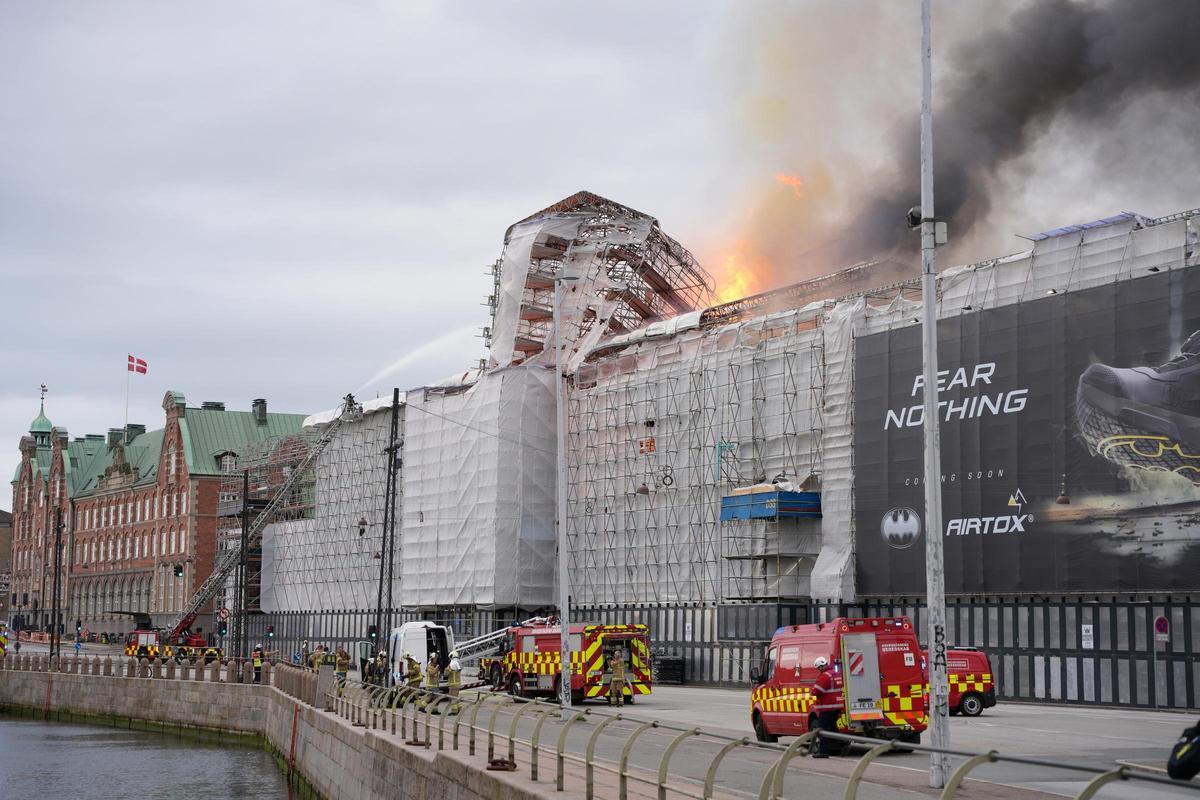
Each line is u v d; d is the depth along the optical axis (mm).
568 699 41156
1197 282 50688
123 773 53531
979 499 58438
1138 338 52562
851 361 67188
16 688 90562
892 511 62844
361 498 111625
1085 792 9344
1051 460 55562
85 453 180125
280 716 58156
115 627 158375
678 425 79500
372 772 32875
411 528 99938
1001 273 60938
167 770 54469
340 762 38375
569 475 89438
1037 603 56062
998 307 58594
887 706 28406
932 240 22469
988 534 57875
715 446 76062
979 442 58688
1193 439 50281
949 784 10773
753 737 31141
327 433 116000
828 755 27594
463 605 93125
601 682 51062
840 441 67438
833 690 28234
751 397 74125
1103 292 54031
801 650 29516
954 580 59094
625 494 83375
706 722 38656
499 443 90250
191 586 140750
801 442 70562
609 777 21578
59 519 107062
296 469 121188
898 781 21859
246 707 68562
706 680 73625
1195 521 50000
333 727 40438
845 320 67938
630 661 52000
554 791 20016
